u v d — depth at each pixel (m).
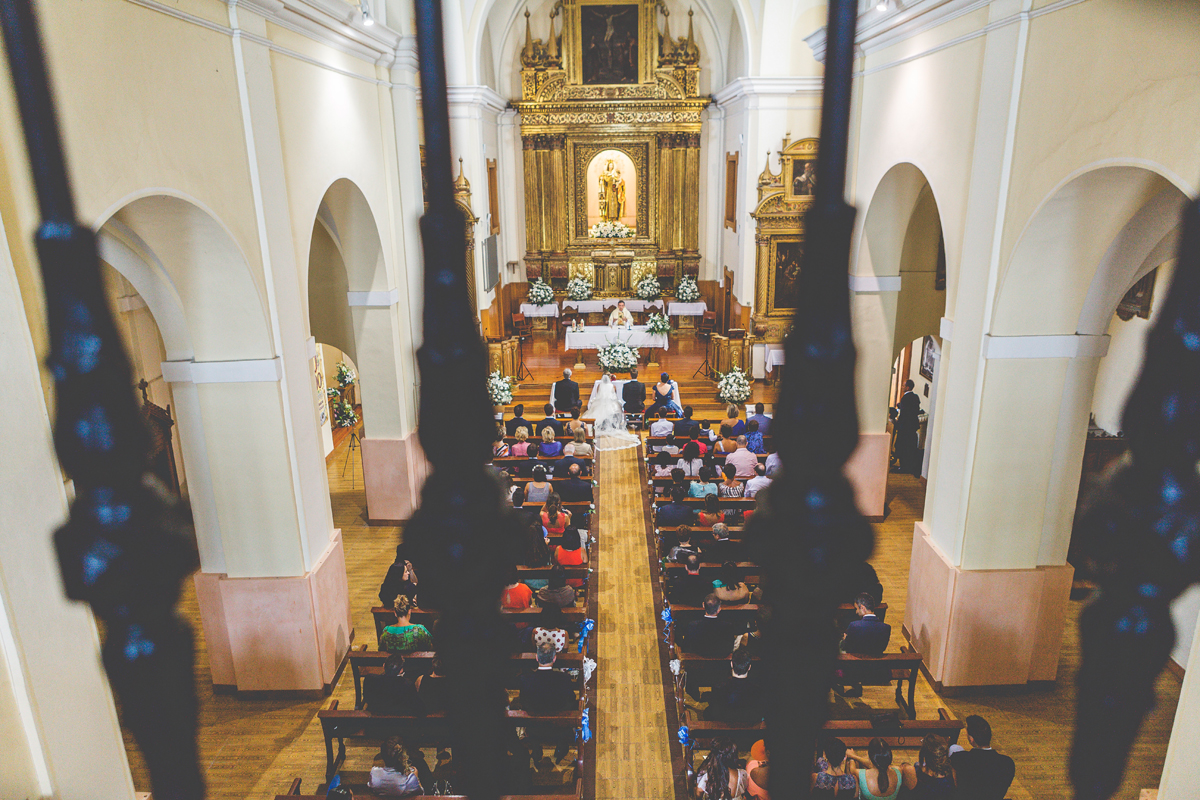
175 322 6.40
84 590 0.63
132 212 5.51
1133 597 0.59
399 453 10.44
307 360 7.23
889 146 8.07
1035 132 5.63
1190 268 0.56
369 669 7.03
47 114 0.52
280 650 7.23
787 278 15.32
